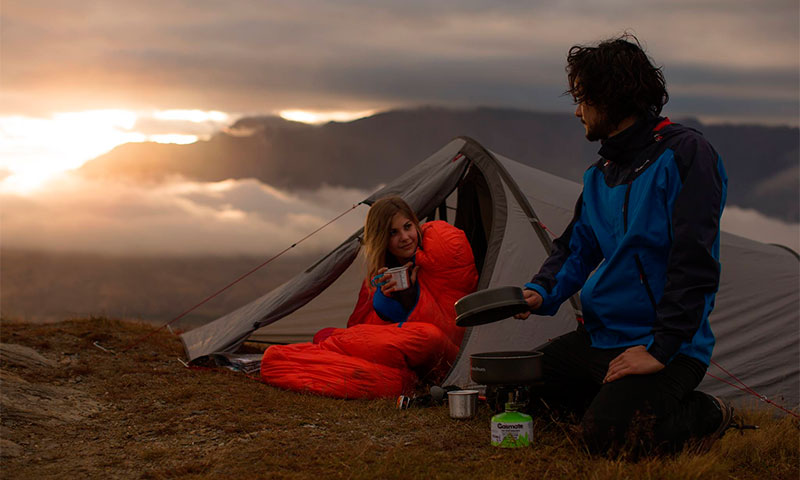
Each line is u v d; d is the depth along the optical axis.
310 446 3.32
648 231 2.90
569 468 2.86
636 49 3.03
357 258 6.15
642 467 2.68
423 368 4.66
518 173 5.55
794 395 4.71
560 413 3.47
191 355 5.49
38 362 5.07
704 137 2.91
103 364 5.25
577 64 3.09
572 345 3.35
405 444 3.32
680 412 2.79
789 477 2.95
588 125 3.14
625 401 2.79
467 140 5.81
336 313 6.75
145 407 4.16
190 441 3.50
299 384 4.54
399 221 4.99
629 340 3.03
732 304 5.17
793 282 5.34
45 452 3.36
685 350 2.83
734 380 4.80
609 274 3.04
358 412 3.99
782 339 4.98
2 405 3.87
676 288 2.72
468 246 5.00
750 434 3.45
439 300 4.94
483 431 3.47
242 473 2.95
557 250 3.47
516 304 3.17
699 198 2.75
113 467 3.14
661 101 3.05
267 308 5.69
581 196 3.43
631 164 3.03
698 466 2.66
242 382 4.83
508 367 3.13
